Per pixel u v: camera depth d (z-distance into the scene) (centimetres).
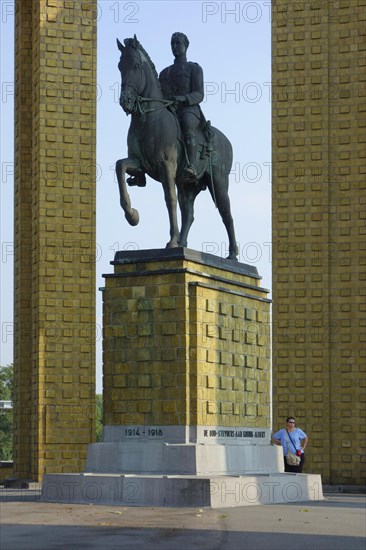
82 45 5012
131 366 3275
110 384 3297
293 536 2311
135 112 3331
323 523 2580
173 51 3544
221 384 3341
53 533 2316
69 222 4947
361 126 4694
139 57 3325
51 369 4856
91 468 3222
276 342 4697
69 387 4866
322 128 4725
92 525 2458
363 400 4591
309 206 4722
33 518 2595
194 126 3431
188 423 3195
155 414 3225
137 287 3291
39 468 4778
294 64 4775
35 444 4838
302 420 4638
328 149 4719
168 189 3344
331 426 4609
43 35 4972
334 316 4666
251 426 3503
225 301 3403
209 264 3381
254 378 3541
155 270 3269
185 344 3209
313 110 4744
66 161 4962
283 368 4681
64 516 2639
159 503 2925
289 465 3650
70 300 4916
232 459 3262
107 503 2984
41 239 4906
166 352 3234
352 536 2331
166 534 2311
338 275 4678
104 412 3294
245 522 2559
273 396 4675
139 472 3155
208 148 3491
